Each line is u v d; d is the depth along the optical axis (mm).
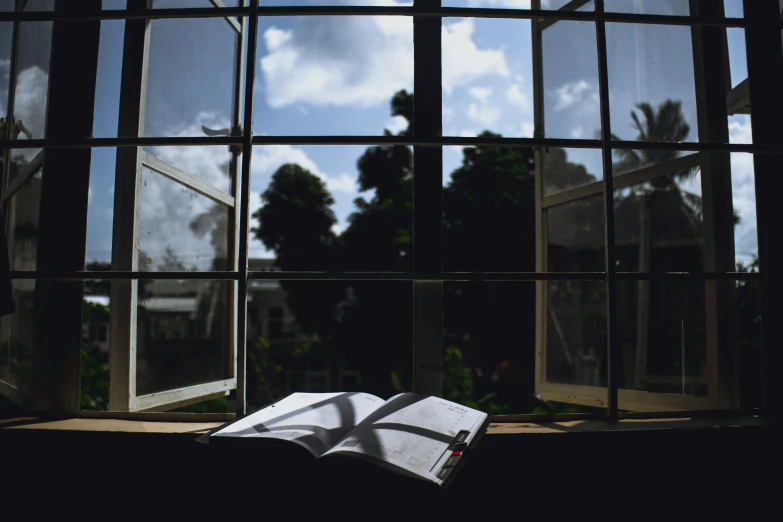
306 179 21641
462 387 12297
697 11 1969
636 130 2482
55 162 1696
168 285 2199
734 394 1963
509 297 16516
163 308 2164
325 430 1339
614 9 2572
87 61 1746
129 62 1955
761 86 1766
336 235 21281
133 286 1937
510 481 1453
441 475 1161
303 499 1388
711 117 2035
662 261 2336
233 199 2754
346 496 1385
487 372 16281
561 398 2836
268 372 19328
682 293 2189
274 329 25625
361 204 19766
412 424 1325
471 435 1312
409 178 19188
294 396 1613
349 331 18688
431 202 1663
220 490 1412
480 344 16453
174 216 2260
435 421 1355
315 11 1662
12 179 2197
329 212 21562
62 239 1681
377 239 18516
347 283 19016
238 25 2812
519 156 17609
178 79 2273
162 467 1433
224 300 2680
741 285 2074
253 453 1320
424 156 1674
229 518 1402
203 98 2504
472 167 17609
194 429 1487
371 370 18406
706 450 1518
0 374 2219
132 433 1442
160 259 2150
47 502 1444
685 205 2203
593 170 2752
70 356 1664
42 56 1978
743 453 1530
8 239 2199
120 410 1888
